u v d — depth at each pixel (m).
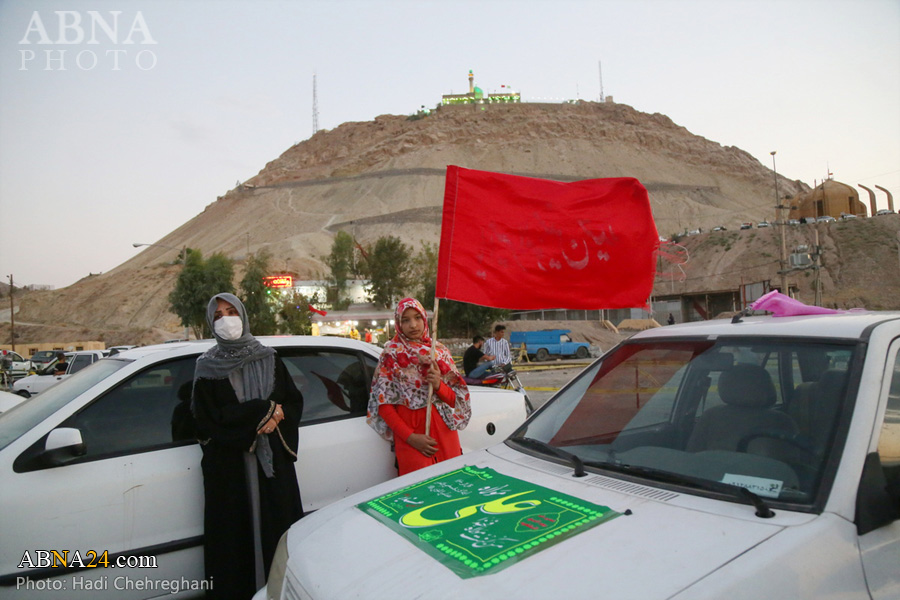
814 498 1.89
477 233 3.88
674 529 1.84
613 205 4.03
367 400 4.36
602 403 2.89
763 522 1.83
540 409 3.12
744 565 1.63
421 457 3.71
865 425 1.97
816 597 1.65
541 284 3.92
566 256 3.96
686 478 2.17
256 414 3.37
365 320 50.88
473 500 2.25
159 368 3.70
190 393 3.72
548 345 31.75
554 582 1.63
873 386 2.05
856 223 99.00
